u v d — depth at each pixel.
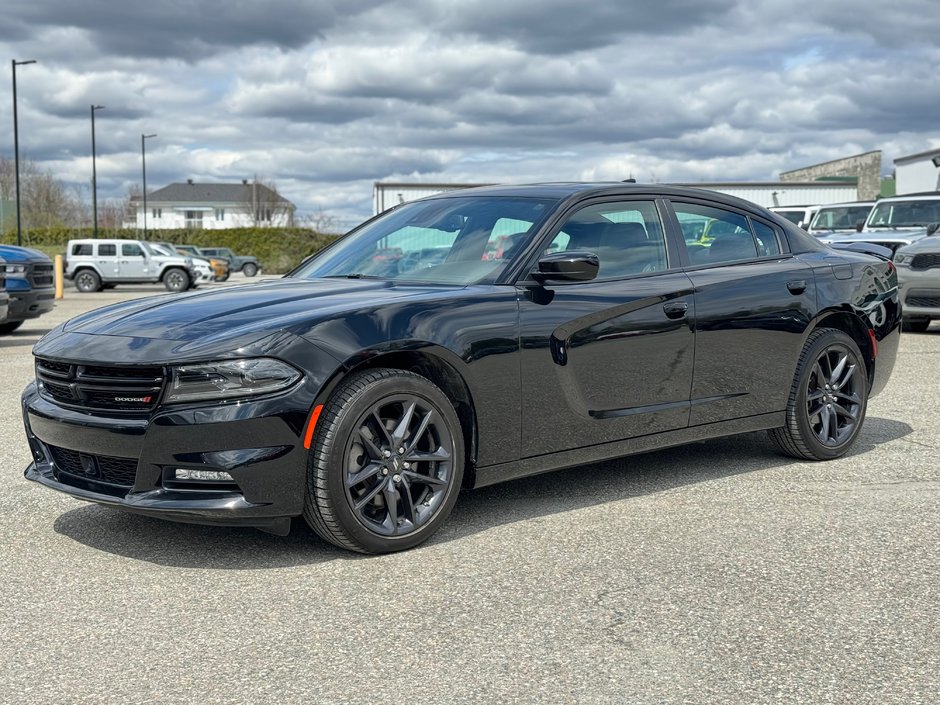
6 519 4.34
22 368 9.66
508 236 4.35
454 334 3.87
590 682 2.68
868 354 5.54
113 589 3.45
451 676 2.73
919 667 2.78
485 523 4.20
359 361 3.62
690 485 4.81
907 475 5.00
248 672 2.76
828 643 2.94
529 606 3.25
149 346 3.60
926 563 3.66
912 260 11.52
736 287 4.82
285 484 3.52
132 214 85.06
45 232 55.00
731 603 3.27
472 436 4.00
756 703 2.56
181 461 3.48
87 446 3.68
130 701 2.60
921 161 28.64
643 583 3.46
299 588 3.43
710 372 4.73
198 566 3.68
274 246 54.50
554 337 4.14
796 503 4.49
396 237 4.75
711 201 5.02
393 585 3.45
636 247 4.61
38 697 2.62
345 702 2.57
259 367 3.48
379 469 3.73
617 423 4.40
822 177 60.16
